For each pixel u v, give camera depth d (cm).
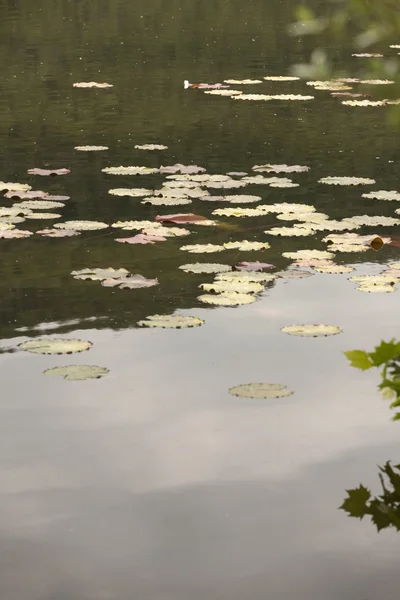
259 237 866
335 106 1510
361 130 1330
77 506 453
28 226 894
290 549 418
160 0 3077
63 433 523
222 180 1042
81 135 1287
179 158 1160
